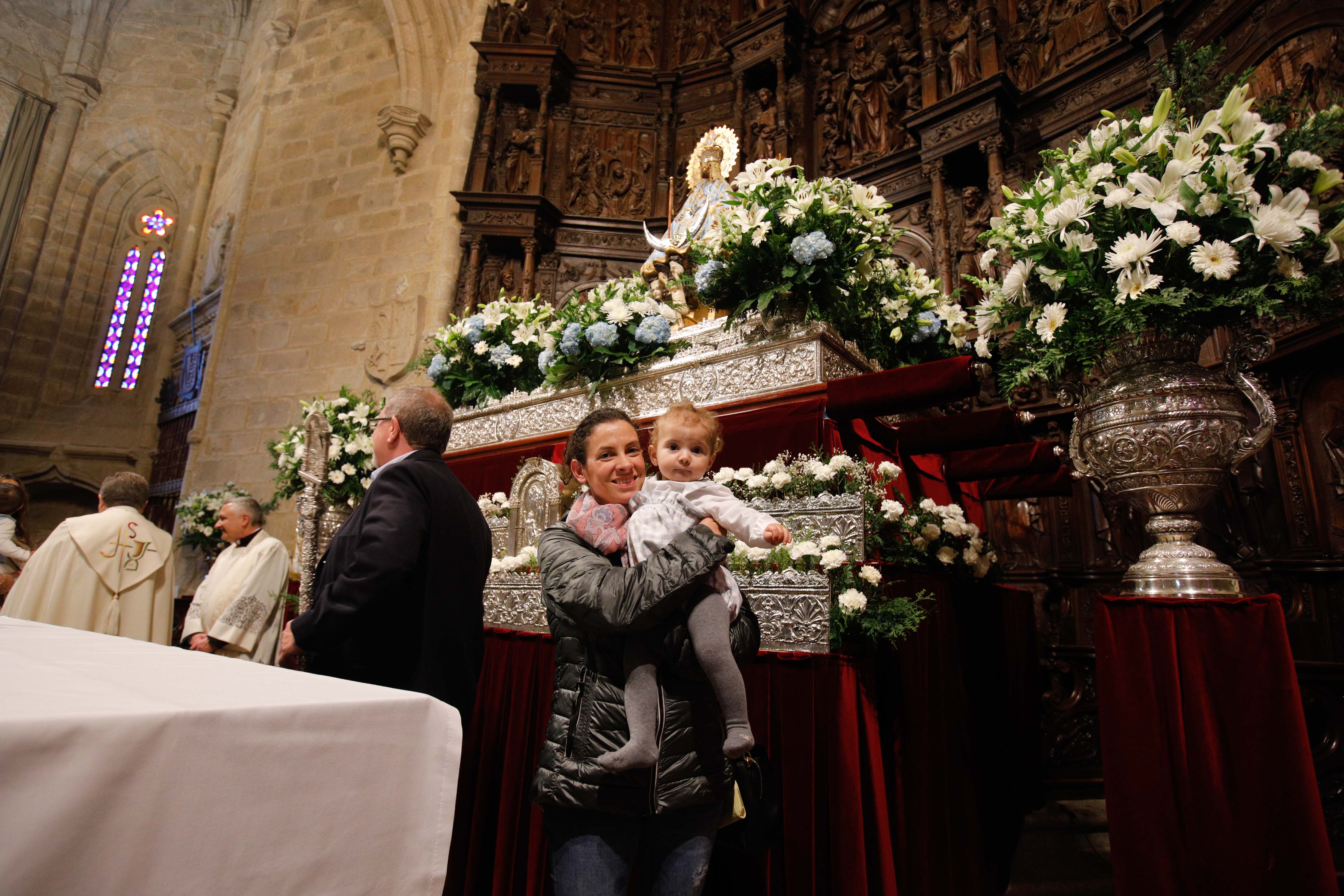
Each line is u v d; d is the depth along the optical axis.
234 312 9.77
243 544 4.28
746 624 1.60
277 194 10.12
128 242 14.30
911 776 2.15
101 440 12.68
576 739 1.45
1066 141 5.60
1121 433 2.16
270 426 8.94
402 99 9.34
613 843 1.42
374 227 9.15
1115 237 2.21
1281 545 3.63
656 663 1.44
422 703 0.95
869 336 3.10
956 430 2.80
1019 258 2.42
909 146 6.42
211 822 0.71
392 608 1.92
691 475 1.84
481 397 3.97
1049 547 4.72
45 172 13.68
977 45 6.16
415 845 0.89
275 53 11.07
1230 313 2.11
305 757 0.80
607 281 8.16
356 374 8.62
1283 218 1.96
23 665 0.92
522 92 8.79
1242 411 2.11
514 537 2.94
